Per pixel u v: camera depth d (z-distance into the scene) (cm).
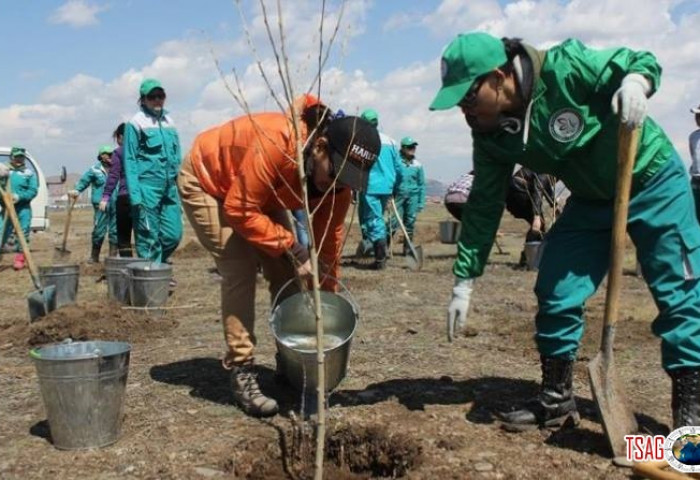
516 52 338
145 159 825
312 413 408
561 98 332
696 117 862
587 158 344
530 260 1046
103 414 370
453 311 392
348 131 347
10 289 952
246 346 414
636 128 314
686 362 344
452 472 336
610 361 352
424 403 433
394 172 1072
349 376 493
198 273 1054
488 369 509
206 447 371
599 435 377
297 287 441
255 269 412
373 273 1027
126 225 968
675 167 346
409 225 1345
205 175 402
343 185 353
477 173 382
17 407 443
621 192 330
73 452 369
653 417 407
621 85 319
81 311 655
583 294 367
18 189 1159
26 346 607
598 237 367
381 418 406
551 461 348
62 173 1470
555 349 376
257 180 366
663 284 349
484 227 386
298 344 394
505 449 363
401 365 520
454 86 336
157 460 357
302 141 362
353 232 1905
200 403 438
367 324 669
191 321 692
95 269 1086
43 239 1953
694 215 352
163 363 535
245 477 343
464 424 398
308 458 361
